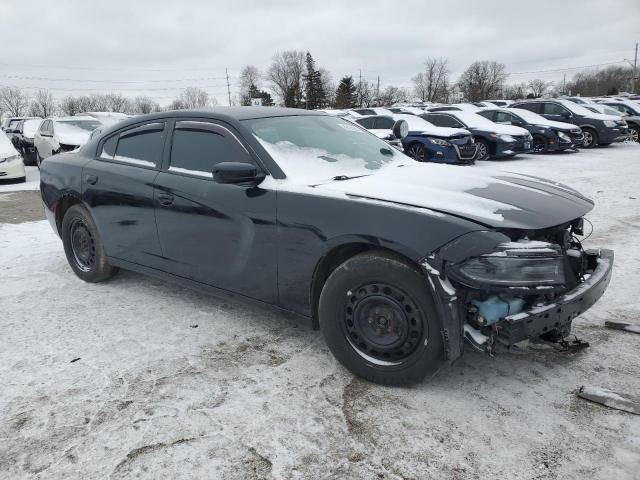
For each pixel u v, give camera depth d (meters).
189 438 2.29
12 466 2.14
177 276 3.56
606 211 6.75
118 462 2.15
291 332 3.35
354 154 3.44
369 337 2.63
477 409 2.44
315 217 2.69
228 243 3.13
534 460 2.09
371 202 2.56
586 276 2.75
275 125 3.36
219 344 3.20
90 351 3.14
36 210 7.95
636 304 3.62
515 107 17.33
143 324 3.52
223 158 3.22
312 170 3.05
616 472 2.01
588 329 3.26
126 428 2.37
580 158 13.52
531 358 2.91
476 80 83.81
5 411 2.53
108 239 4.01
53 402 2.60
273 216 2.86
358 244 2.60
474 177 3.11
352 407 2.49
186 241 3.38
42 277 4.59
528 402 2.49
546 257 2.29
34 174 13.20
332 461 2.13
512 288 2.24
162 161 3.57
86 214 4.19
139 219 3.67
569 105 16.64
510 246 2.26
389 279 2.47
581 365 2.82
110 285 4.34
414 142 12.10
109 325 3.51
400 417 2.40
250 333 3.35
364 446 2.21
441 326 2.36
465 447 2.18
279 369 2.87
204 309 3.76
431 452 2.16
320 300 2.76
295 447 2.22
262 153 3.05
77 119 14.09
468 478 2.01
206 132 3.36
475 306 2.37
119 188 3.77
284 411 2.48
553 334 2.57
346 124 3.99
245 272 3.09
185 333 3.36
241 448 2.22
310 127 3.56
